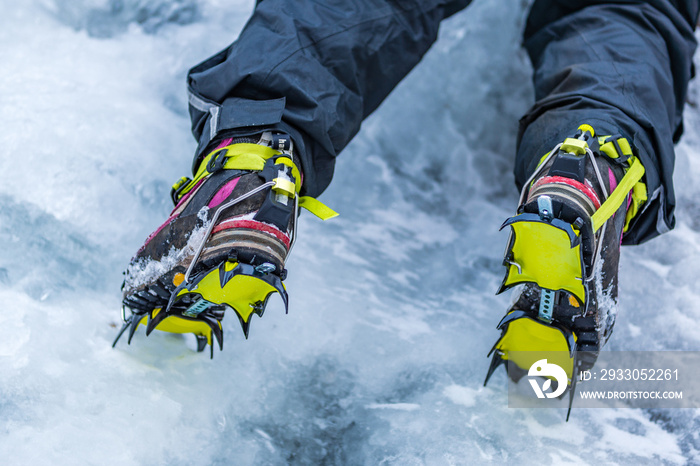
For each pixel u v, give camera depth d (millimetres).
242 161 1418
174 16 2654
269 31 1627
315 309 1818
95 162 1976
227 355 1628
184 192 1525
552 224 1325
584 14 1947
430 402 1602
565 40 1942
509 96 2600
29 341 1459
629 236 1715
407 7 1771
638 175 1504
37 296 1596
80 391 1395
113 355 1513
